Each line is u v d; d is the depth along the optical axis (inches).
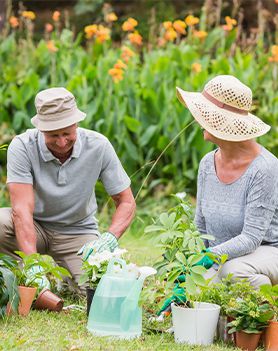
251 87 391.2
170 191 375.2
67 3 724.0
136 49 438.3
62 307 198.5
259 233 192.1
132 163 381.7
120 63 364.5
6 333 174.2
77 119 200.5
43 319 188.7
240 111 196.1
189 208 198.2
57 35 449.1
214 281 193.2
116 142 383.2
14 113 399.5
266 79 397.4
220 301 183.0
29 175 211.9
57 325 183.5
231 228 198.2
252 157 196.1
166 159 383.9
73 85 387.2
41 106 198.4
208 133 196.7
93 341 171.0
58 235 223.1
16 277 188.5
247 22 663.8
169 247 183.3
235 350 172.2
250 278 189.2
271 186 192.2
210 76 382.6
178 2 691.4
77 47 440.1
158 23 655.1
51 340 170.7
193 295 176.4
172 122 378.6
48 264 192.1
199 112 195.0
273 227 199.5
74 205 219.0
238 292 182.9
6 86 413.1
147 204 373.7
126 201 219.3
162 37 427.5
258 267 191.6
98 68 392.8
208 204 202.2
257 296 178.1
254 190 192.2
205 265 186.4
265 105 385.7
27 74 401.1
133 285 179.0
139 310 179.3
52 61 408.2
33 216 222.5
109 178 218.2
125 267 181.0
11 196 210.7
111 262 181.9
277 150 376.8
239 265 190.9
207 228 204.2
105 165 217.9
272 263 194.2
